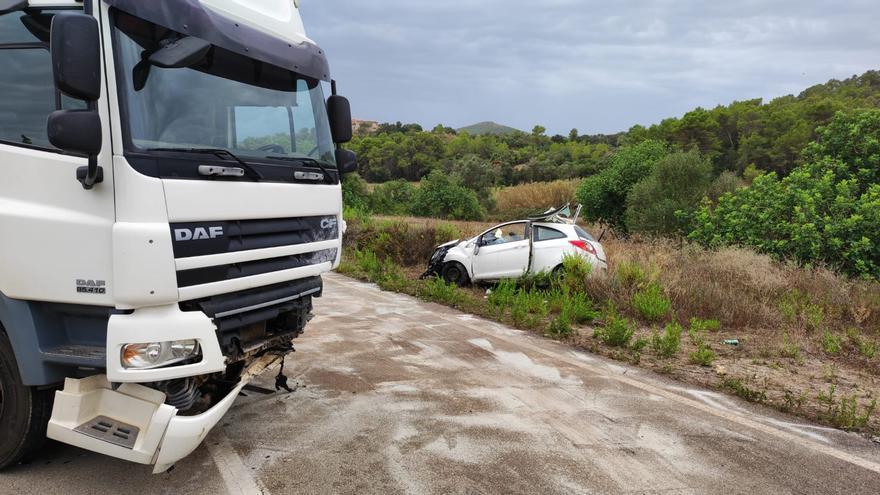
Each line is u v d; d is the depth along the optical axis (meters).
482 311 9.48
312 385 5.65
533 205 35.97
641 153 21.09
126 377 3.16
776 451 4.42
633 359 6.88
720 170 52.66
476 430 4.64
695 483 3.88
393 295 11.07
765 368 6.69
